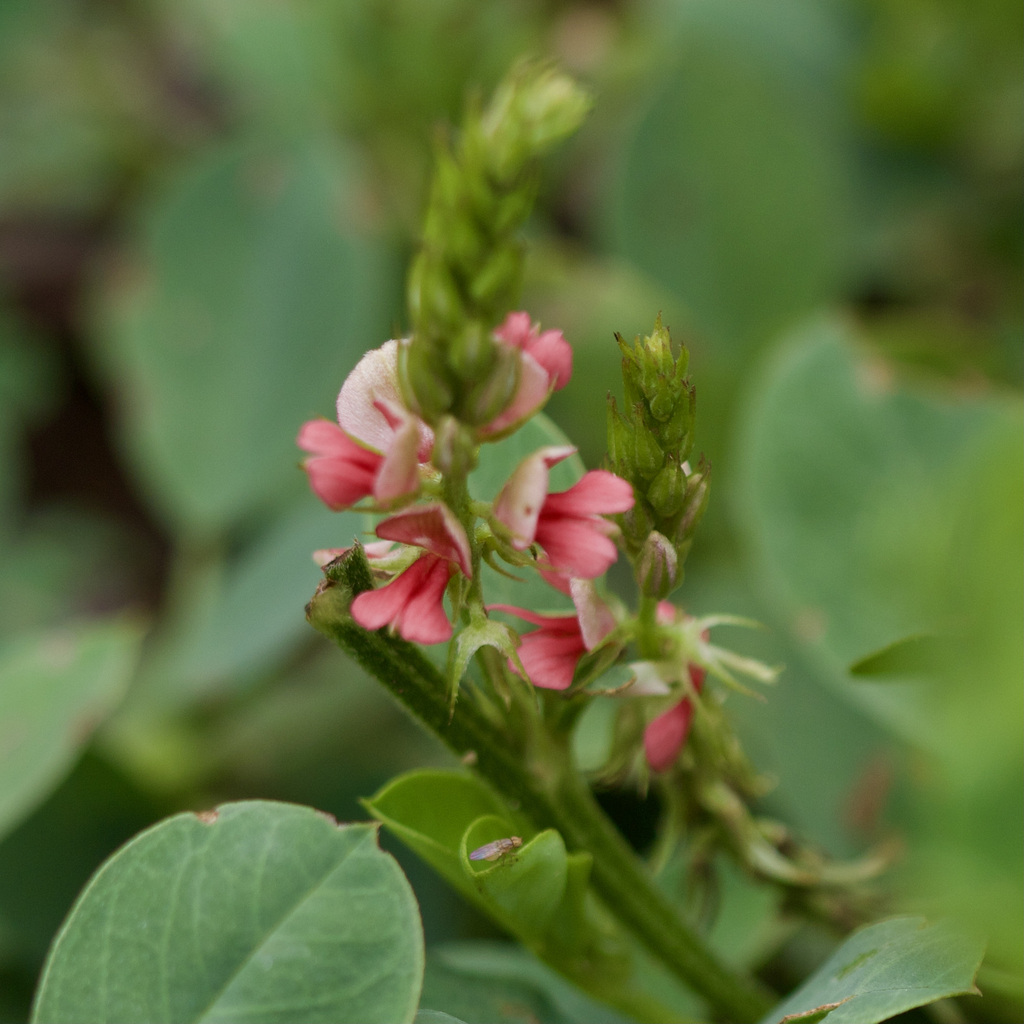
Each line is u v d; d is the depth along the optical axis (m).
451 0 0.48
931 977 0.23
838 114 0.45
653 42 0.48
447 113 0.48
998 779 0.21
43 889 0.29
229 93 0.57
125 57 0.58
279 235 0.41
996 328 0.41
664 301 0.39
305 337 0.40
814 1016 0.24
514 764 0.24
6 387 0.53
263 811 0.24
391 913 0.23
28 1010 0.29
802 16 0.46
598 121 0.49
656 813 0.31
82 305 0.57
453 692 0.23
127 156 0.55
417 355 0.23
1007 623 0.21
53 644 0.29
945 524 0.28
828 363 0.29
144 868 0.23
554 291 0.38
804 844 0.26
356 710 0.38
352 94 0.48
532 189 0.22
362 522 0.27
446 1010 0.26
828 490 0.29
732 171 0.39
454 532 0.23
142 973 0.23
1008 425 0.28
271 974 0.23
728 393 0.37
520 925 0.25
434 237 0.23
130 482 0.56
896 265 0.46
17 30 0.55
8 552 0.52
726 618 0.24
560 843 0.24
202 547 0.40
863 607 0.28
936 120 0.44
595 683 0.24
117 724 0.36
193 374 0.41
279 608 0.33
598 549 0.23
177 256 0.41
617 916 0.25
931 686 0.27
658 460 0.24
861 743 0.30
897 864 0.28
